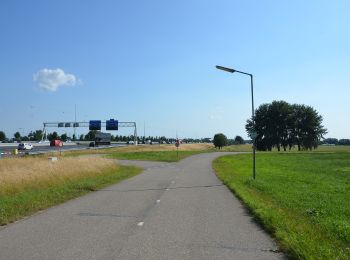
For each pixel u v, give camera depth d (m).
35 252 8.08
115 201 16.27
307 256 7.47
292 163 51.31
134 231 10.30
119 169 35.09
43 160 31.30
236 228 10.88
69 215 12.70
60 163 28.19
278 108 113.94
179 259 7.72
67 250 8.25
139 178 28.39
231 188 21.28
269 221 11.22
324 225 11.05
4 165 26.80
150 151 82.69
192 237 9.70
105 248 8.46
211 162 51.25
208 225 11.27
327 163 51.22
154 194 18.94
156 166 43.44
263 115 115.44
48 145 115.62
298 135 115.00
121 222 11.55
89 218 12.16
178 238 9.55
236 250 8.48
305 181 26.89
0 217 11.72
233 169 39.50
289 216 12.09
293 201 16.41
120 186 22.73
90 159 33.84
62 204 15.28
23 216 12.41
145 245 8.80
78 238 9.38
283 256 8.02
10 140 165.00
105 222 11.51
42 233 9.91
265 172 35.69
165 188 21.75
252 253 8.24
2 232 9.99
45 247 8.48
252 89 28.14
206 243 9.09
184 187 22.36
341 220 12.10
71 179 23.91
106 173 30.20
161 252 8.22
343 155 70.88
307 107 114.62
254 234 10.12
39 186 20.03
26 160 31.22
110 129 107.06
